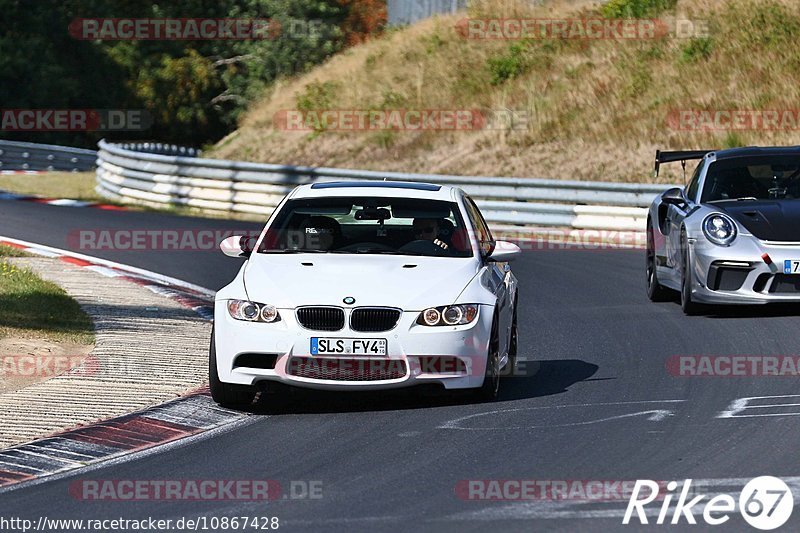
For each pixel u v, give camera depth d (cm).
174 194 9212
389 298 2892
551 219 7388
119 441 2622
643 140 9062
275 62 16525
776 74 9412
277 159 10588
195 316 4456
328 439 2641
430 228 3241
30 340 3738
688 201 4609
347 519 2033
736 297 4209
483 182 7675
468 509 2073
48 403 2948
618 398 3030
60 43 17525
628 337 3997
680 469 2314
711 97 9350
